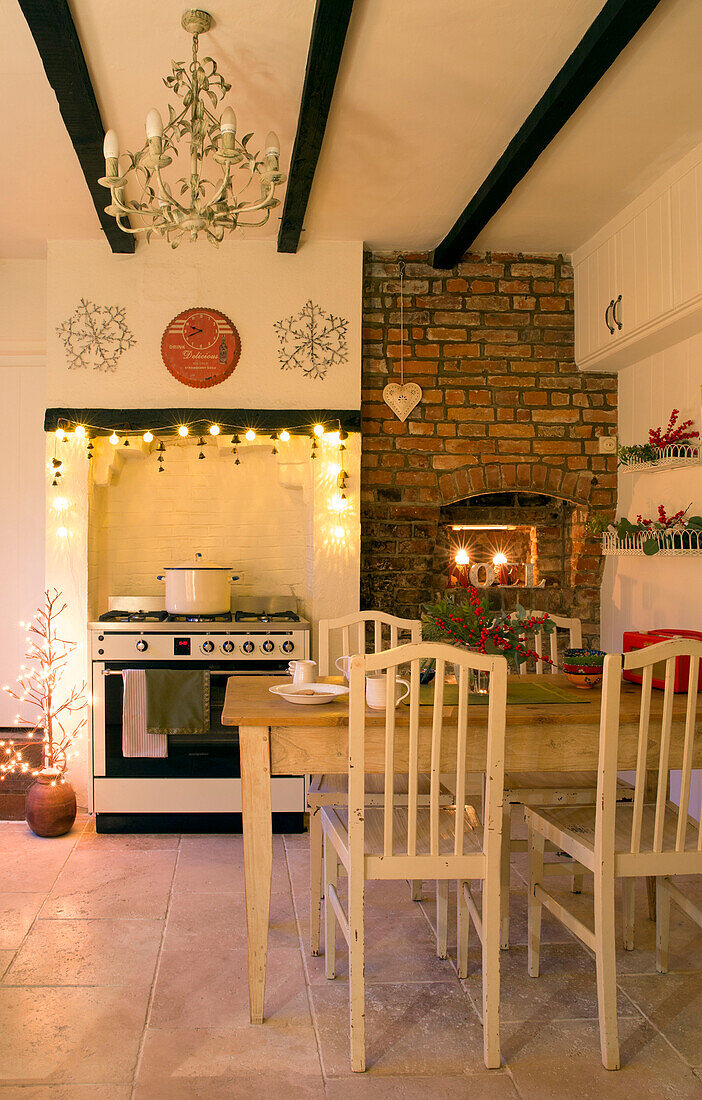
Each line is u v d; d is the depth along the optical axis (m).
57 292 3.84
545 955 2.56
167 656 3.62
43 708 3.75
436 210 3.62
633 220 3.55
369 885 3.12
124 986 2.32
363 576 4.16
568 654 2.74
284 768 2.23
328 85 2.52
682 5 2.26
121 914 2.79
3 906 2.85
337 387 3.92
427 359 4.19
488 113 2.81
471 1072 1.95
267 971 2.43
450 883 3.11
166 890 3.00
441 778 2.79
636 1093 1.88
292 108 2.80
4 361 4.23
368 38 2.41
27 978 2.36
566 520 4.40
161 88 2.68
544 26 2.36
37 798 3.54
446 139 2.99
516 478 4.21
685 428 3.45
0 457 4.24
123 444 3.88
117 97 2.73
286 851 3.42
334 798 2.54
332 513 3.91
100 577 4.14
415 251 4.17
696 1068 1.97
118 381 3.84
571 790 2.58
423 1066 1.97
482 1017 2.19
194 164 2.35
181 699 3.59
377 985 2.35
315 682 2.61
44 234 3.80
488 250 4.20
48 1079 1.90
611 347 3.80
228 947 2.56
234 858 3.33
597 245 3.94
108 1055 2.00
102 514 4.14
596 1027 2.15
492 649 2.55
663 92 2.68
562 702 2.46
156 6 2.26
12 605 4.25
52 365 3.82
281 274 3.90
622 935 2.67
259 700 2.46
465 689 2.02
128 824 3.62
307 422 3.87
